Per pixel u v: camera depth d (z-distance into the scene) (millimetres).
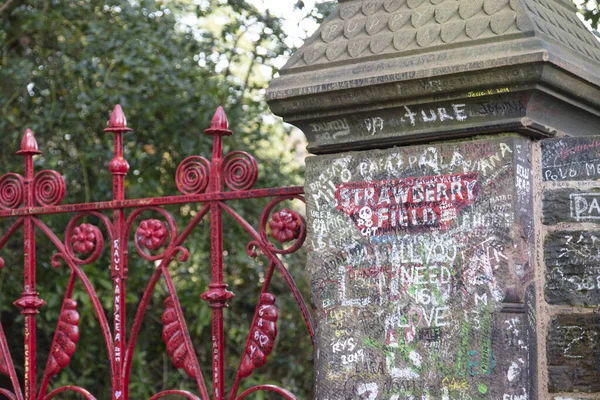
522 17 2801
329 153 3152
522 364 2783
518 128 2812
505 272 2803
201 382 3410
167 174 6715
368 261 3021
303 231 3215
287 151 7273
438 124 2926
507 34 2785
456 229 2885
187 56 6555
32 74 6629
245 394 3322
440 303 2896
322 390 3062
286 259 6848
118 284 3639
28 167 3875
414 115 2943
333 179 3100
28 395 3840
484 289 2832
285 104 3117
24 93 6730
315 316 3125
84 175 6465
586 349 2887
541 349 2930
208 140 6523
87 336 6441
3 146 6730
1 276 6395
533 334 2867
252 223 6746
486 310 2826
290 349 7113
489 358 2814
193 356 3455
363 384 2998
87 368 6633
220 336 3400
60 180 3783
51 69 6629
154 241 3543
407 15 3033
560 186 2963
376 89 2930
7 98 6766
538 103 2820
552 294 2951
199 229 6691
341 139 3104
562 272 2939
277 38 6492
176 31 6695
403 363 2941
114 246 3658
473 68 2754
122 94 6371
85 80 6633
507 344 2797
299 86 3070
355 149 3094
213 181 3428
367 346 3002
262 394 6496
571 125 3104
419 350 2920
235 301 7023
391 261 2984
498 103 2809
